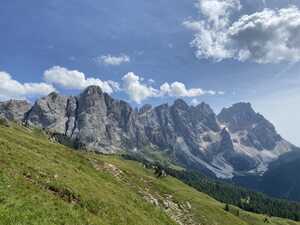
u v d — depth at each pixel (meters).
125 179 86.50
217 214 112.12
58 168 51.44
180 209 94.19
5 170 38.41
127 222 46.75
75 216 36.41
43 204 34.50
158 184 101.50
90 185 52.66
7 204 30.42
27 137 77.81
